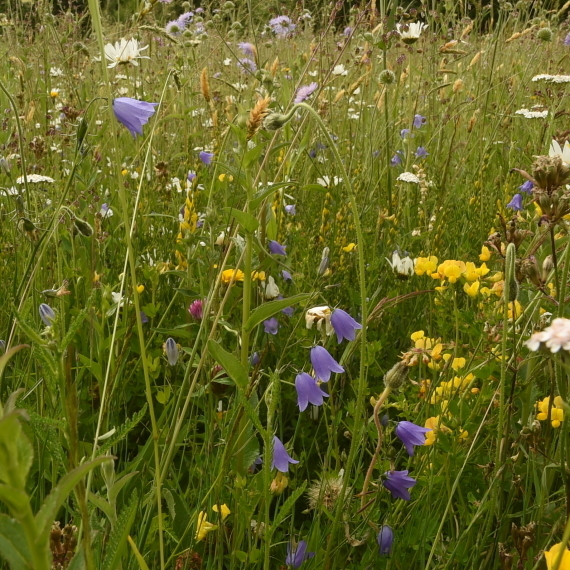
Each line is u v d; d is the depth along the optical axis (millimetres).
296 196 4441
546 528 1986
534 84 6262
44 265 3125
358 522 2012
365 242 3859
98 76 5996
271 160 4500
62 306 2201
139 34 5145
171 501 1852
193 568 1835
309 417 2756
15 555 750
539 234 2447
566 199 1829
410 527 2033
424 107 6043
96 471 1987
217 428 2320
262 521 1924
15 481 688
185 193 4023
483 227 4324
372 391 2865
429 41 5844
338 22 6539
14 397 736
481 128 5422
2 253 3436
